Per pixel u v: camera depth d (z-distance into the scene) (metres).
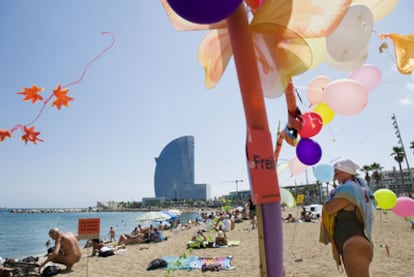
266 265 1.78
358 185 2.41
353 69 2.87
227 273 5.92
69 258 7.12
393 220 16.53
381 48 2.50
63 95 2.41
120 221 58.84
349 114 2.84
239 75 1.98
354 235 2.26
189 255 8.67
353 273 2.18
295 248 8.35
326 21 2.00
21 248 18.95
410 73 2.42
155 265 6.88
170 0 1.56
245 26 1.98
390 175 67.06
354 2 2.54
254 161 1.82
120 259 8.76
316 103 3.43
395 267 5.33
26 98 2.37
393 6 2.55
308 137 3.16
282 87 2.28
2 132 2.33
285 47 2.14
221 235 10.55
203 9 1.54
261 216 1.82
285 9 1.96
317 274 5.21
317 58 2.78
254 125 1.93
